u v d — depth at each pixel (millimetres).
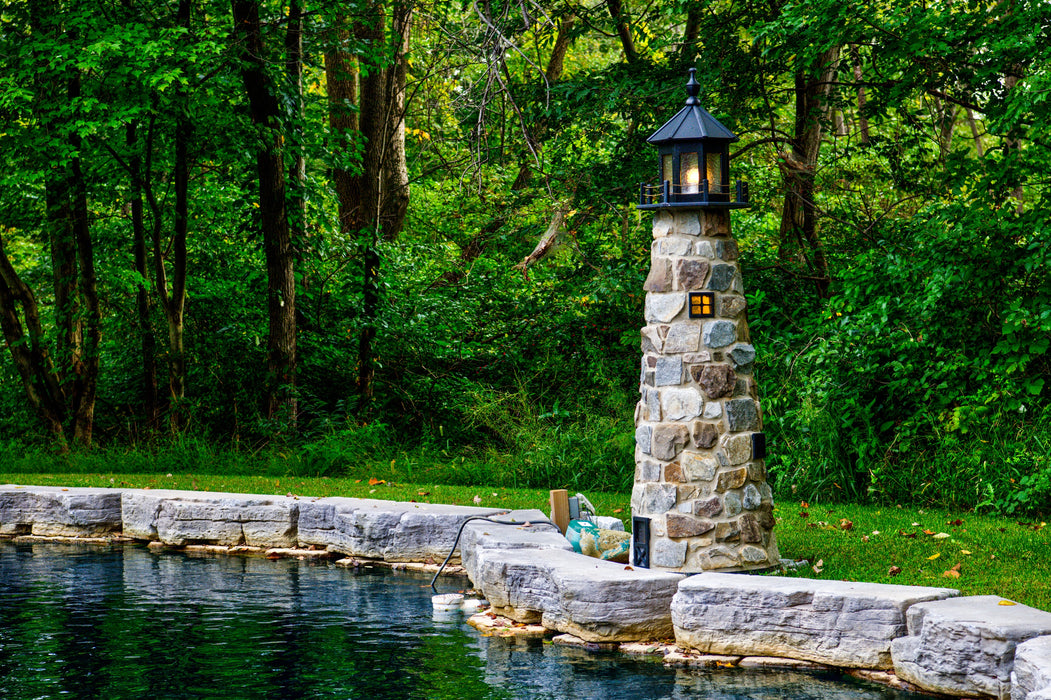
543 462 13828
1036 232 11062
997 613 5781
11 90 13883
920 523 9938
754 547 7609
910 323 12664
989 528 9625
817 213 16891
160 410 17062
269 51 16156
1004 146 12055
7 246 21562
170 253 18391
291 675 6414
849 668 6297
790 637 6469
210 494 11688
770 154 17625
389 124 19078
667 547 7566
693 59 15609
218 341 17266
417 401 17844
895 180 17016
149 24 15336
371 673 6441
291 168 17547
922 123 16922
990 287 11727
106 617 7961
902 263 12305
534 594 7578
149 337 16750
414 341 18234
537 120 15867
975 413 11578
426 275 20391
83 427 16656
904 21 12016
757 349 14250
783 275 16406
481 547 8453
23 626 7668
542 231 18328
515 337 18359
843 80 16578
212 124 16016
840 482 12117
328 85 19719
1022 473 10961
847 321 12555
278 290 16391
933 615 5793
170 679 6332
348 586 9156
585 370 16938
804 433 12492
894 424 12688
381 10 17469
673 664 6570
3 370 17641
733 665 6520
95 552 11039
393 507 10500
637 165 15789
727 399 7598
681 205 7520
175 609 8234
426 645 7113
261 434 16266
